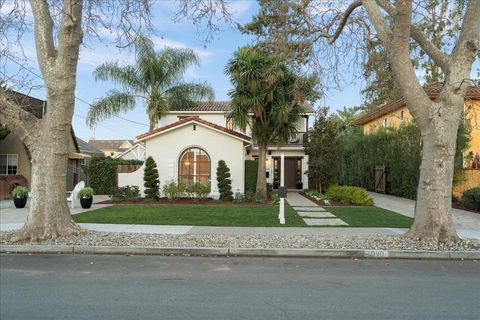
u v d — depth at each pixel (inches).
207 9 437.7
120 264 322.0
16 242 380.8
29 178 1002.1
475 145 859.4
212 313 205.3
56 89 389.1
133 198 805.9
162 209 658.8
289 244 378.6
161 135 855.1
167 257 351.3
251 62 738.2
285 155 1188.5
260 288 254.1
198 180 850.8
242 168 844.0
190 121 846.5
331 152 909.8
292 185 1203.9
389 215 601.6
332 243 382.6
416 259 348.8
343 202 772.0
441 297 236.1
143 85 1123.9
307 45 470.9
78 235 402.9
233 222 522.0
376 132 1088.8
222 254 359.9
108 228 470.6
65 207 404.8
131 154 1417.3
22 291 243.4
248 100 761.6
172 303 221.6
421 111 379.9
